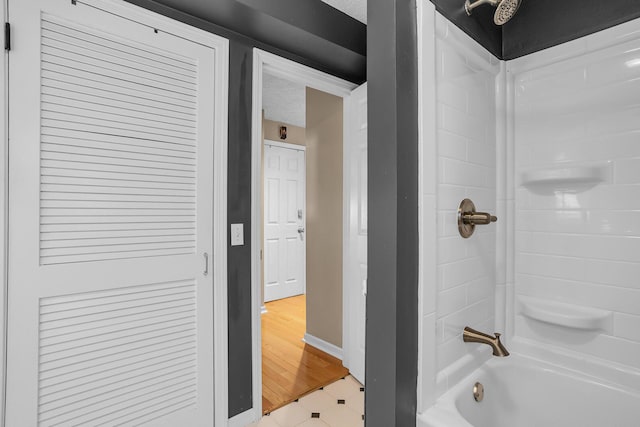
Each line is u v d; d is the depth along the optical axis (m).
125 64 1.44
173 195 1.58
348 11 1.92
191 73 1.62
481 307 1.48
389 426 1.01
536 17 1.56
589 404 1.34
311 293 2.92
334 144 2.70
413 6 1.08
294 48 1.94
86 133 1.35
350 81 2.36
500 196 1.60
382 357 1.03
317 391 2.16
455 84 1.30
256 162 1.86
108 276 1.40
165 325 1.56
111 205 1.41
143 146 1.49
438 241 1.20
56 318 1.29
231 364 1.76
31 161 1.23
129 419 1.46
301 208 4.65
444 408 1.12
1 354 1.17
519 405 1.48
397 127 1.00
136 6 1.46
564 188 1.50
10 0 1.18
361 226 2.23
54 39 1.27
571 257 1.47
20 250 1.21
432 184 1.13
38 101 1.24
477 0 1.37
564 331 1.47
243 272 1.81
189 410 1.62
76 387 1.33
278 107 3.77
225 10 1.57
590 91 1.42
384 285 1.02
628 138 1.32
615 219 1.36
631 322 1.31
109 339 1.41
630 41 1.31
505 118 1.62
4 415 1.18
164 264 1.55
